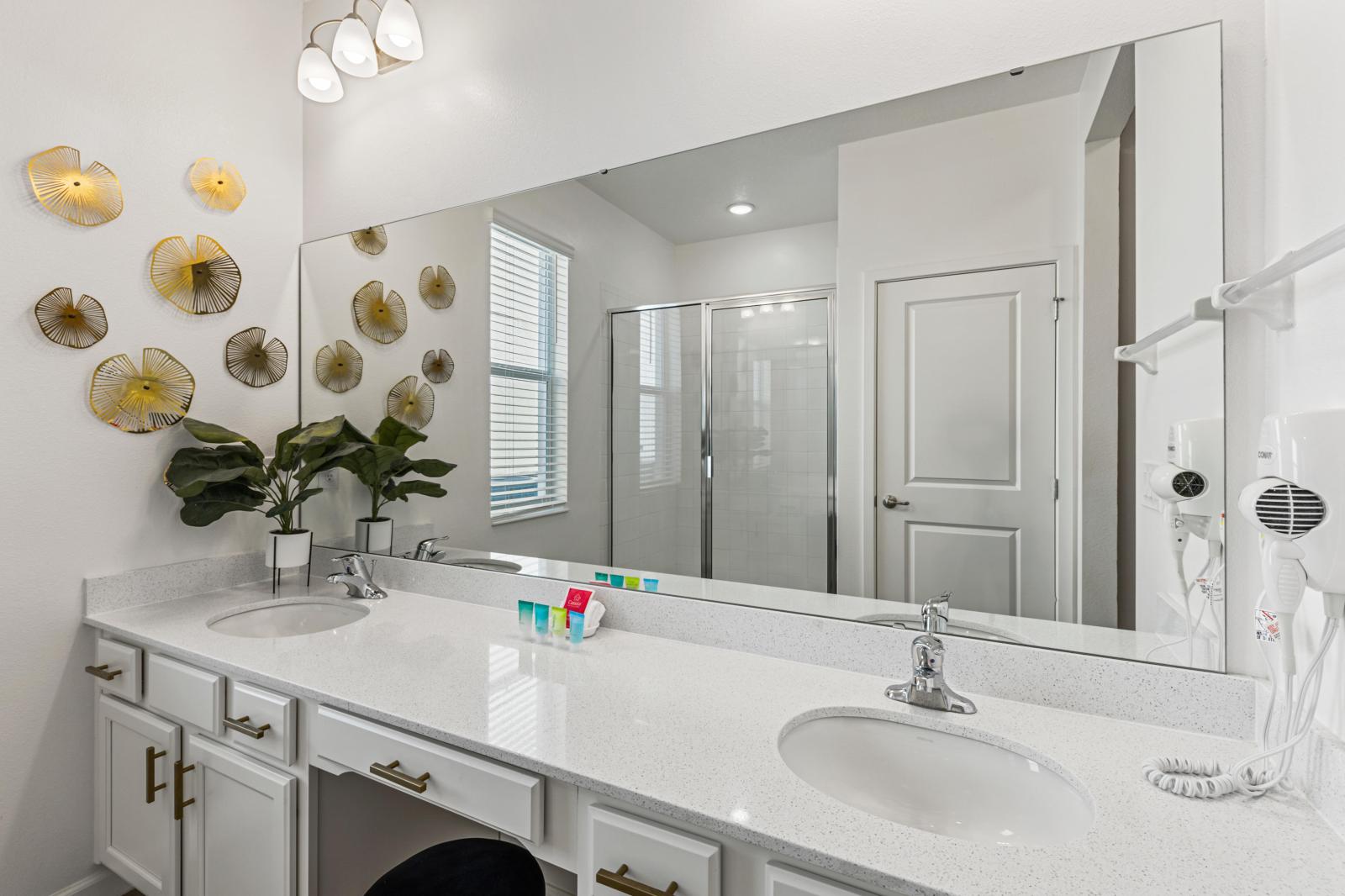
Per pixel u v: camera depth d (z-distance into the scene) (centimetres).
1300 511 73
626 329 154
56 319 158
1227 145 98
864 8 127
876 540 127
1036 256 112
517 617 165
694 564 146
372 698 114
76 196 161
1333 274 77
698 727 102
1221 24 98
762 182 138
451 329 182
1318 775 78
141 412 174
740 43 140
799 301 134
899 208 124
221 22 191
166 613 167
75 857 164
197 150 186
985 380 117
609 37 156
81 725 164
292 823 125
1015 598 115
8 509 152
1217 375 99
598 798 90
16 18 152
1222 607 100
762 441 138
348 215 203
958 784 101
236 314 196
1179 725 101
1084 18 108
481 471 176
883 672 124
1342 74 76
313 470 188
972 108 117
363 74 182
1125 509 106
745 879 79
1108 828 76
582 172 160
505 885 114
